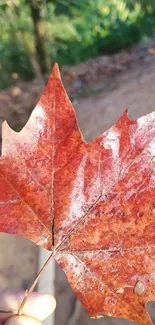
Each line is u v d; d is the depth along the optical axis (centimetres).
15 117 235
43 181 31
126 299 30
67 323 136
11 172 30
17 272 141
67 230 31
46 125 30
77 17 324
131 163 31
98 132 209
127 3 333
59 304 140
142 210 31
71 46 312
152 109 215
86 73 268
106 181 31
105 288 30
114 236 31
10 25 284
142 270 31
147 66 266
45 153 31
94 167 31
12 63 288
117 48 308
